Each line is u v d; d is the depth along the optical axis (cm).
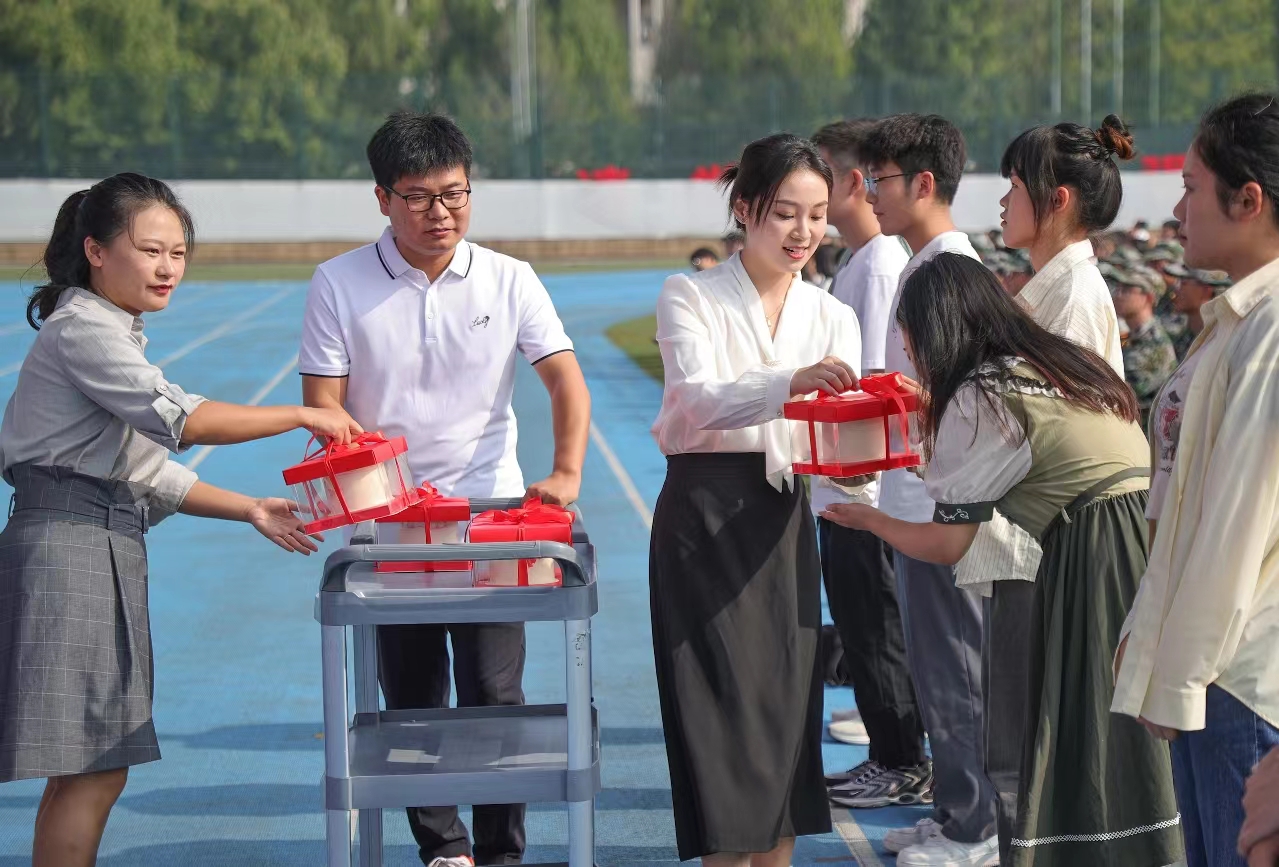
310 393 359
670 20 5212
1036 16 5034
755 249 332
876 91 3475
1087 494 302
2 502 920
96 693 301
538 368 366
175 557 758
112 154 3234
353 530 338
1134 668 250
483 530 280
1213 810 247
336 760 273
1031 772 305
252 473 999
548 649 590
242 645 602
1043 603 306
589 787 277
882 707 428
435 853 370
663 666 334
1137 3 5012
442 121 345
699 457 332
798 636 331
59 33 3766
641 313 2231
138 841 407
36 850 309
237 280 2788
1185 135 3447
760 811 322
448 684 382
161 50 3866
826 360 307
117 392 298
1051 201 342
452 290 357
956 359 305
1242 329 237
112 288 308
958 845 377
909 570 379
